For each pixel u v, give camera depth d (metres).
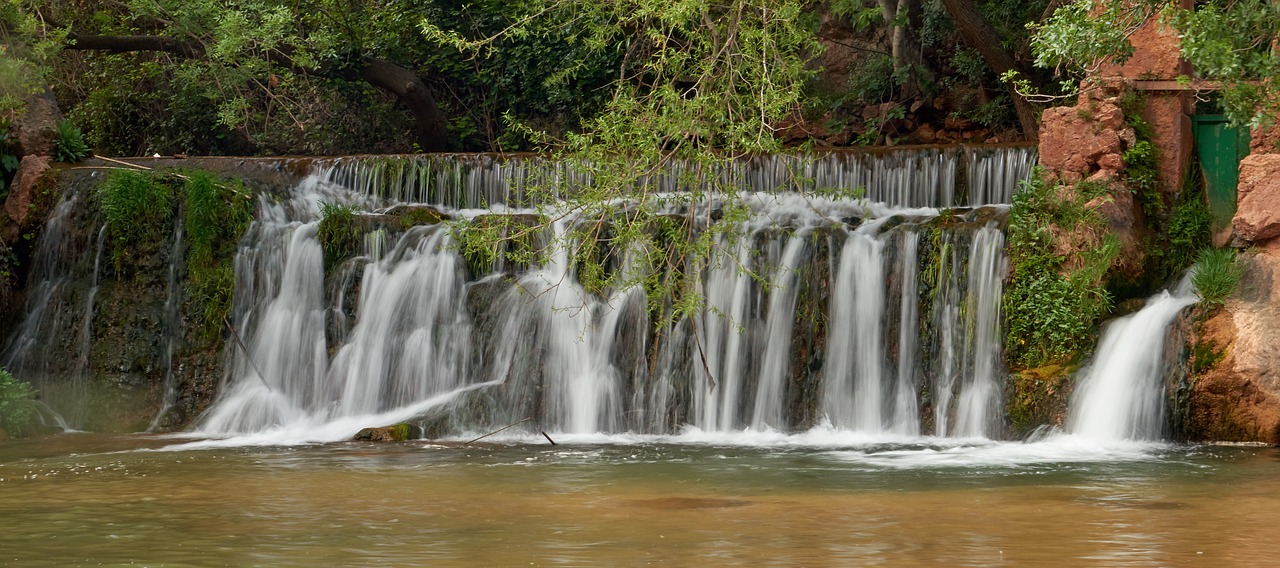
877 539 8.63
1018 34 25.08
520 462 13.82
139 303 20.48
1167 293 16.36
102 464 13.96
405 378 18.83
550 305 18.34
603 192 15.35
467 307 18.80
